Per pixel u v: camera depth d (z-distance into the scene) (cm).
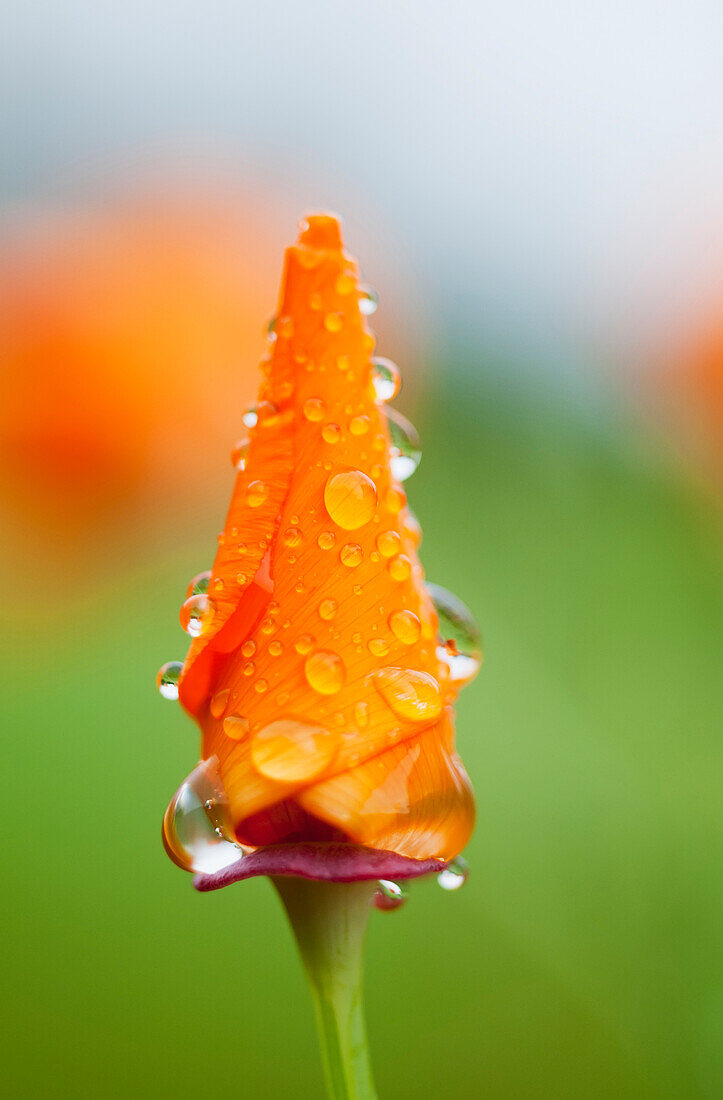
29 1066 19
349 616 12
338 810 12
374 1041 18
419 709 12
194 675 12
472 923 19
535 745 19
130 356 19
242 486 12
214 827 12
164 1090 19
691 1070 17
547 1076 18
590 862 18
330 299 12
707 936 18
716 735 19
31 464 19
